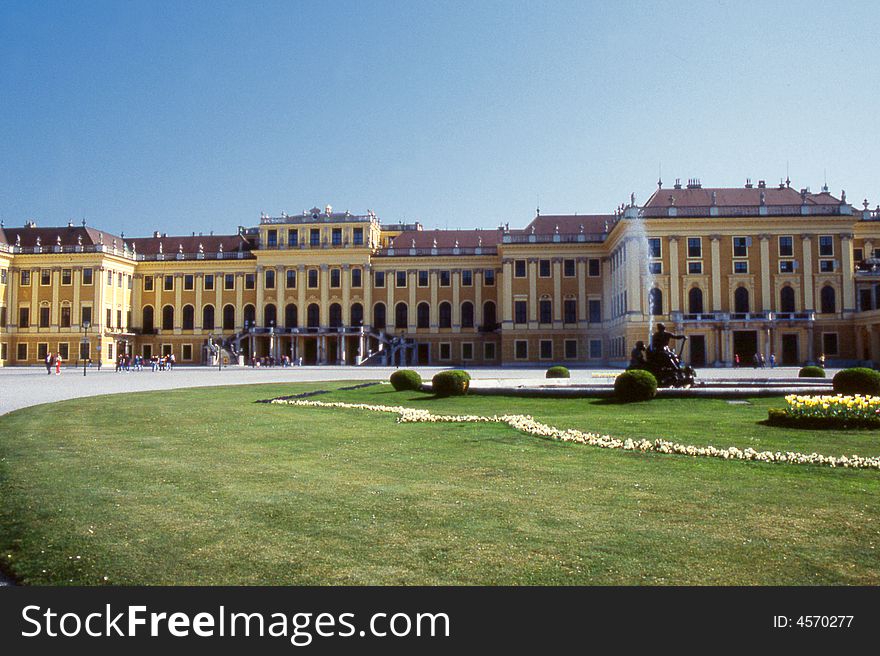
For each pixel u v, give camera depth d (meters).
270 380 44.88
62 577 7.21
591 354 87.12
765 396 24.44
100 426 18.41
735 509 9.30
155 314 99.69
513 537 8.10
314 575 7.07
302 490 10.53
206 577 7.09
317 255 95.62
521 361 88.31
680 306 71.62
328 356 96.31
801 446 14.37
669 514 9.05
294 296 95.88
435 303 94.62
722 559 7.36
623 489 10.53
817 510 9.24
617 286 79.56
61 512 9.32
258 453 13.99
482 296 94.12
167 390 33.53
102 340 92.25
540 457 13.41
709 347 70.44
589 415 20.69
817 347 70.75
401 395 28.89
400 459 13.23
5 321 93.19
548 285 88.50
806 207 71.44
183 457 13.52
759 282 71.44
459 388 27.47
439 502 9.73
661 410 21.91
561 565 7.22
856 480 11.19
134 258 100.06
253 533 8.34
